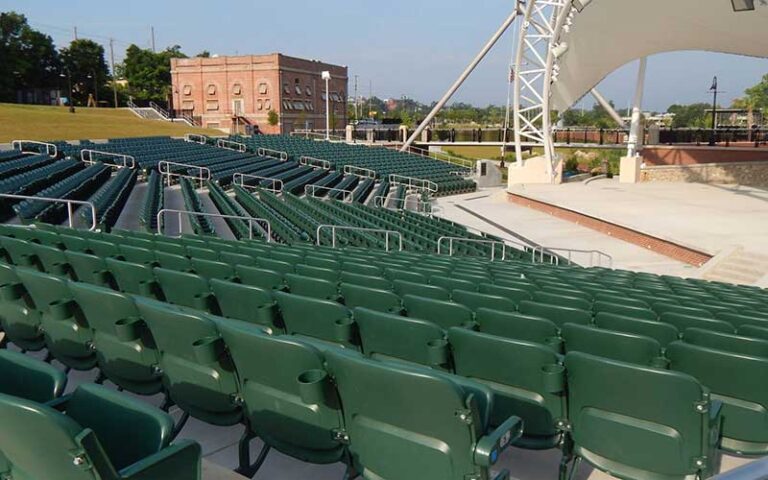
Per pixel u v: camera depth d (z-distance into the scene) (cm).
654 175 3784
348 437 312
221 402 368
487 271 985
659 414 312
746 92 9875
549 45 3462
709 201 2730
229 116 7288
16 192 1395
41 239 836
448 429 269
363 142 5553
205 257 803
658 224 2111
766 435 376
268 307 476
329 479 352
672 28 3003
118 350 427
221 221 1795
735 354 375
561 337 451
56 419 204
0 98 6875
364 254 1126
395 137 5716
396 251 1378
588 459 341
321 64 8044
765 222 2119
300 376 306
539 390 354
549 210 2816
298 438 330
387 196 3173
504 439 271
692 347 391
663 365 393
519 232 2383
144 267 568
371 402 291
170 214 1783
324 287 579
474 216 2877
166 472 232
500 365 364
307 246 1251
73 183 1723
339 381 303
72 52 7931
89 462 207
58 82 7800
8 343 564
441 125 7562
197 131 4991
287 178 3070
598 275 1189
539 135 4094
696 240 1820
